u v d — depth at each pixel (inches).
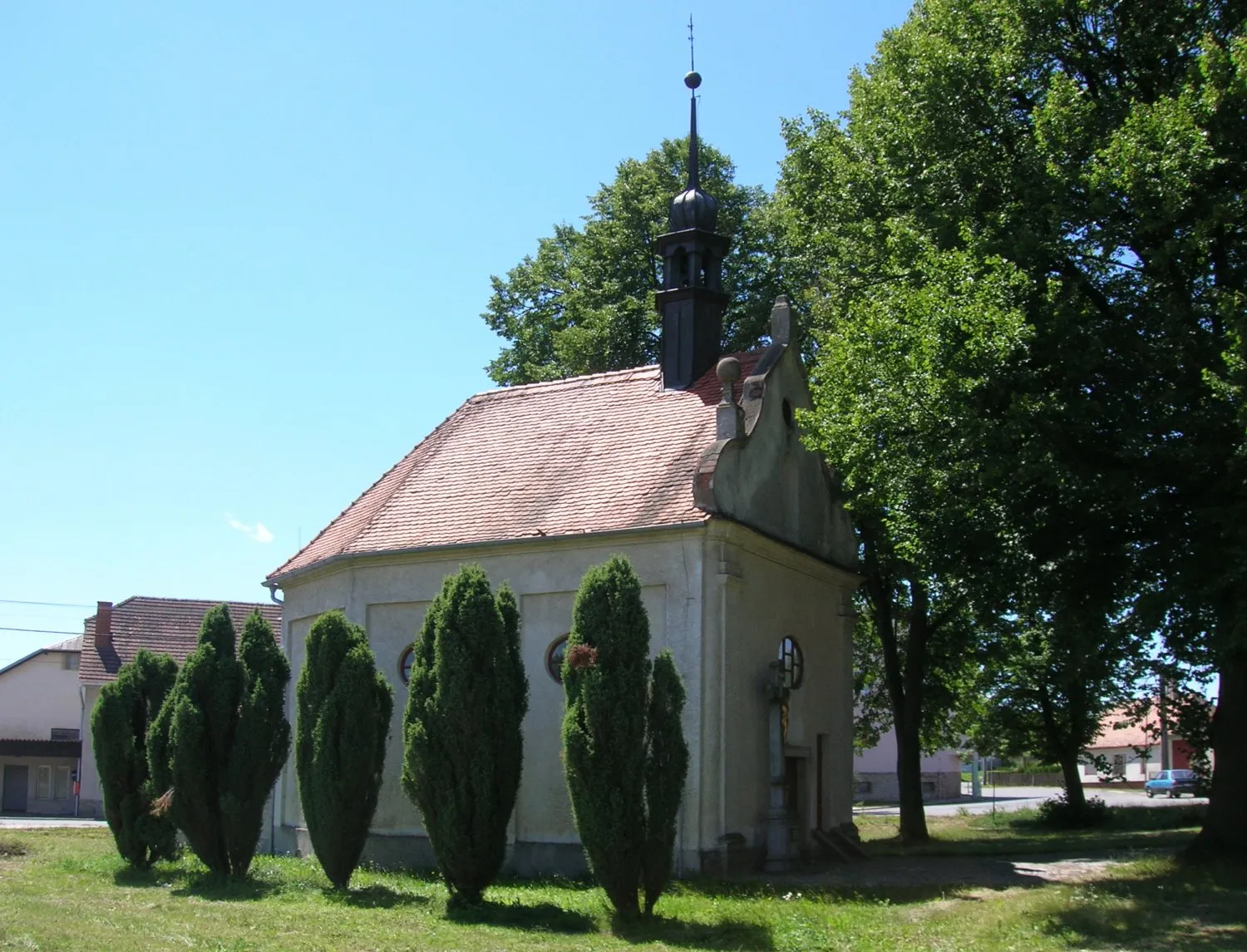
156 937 508.7
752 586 843.4
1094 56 782.5
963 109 807.7
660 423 924.0
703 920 590.9
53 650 2190.0
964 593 764.6
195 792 748.0
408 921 588.7
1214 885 642.8
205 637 781.9
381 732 716.0
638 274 1385.3
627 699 595.5
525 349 1505.9
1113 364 690.2
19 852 992.9
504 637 656.4
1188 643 701.9
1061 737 1489.9
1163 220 660.1
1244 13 723.4
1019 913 599.2
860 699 1545.3
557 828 816.3
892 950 518.3
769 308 1322.6
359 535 938.1
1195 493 676.1
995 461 651.5
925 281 778.2
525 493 908.0
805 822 909.2
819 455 985.5
